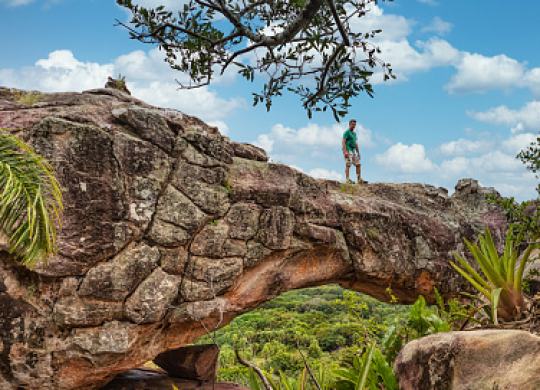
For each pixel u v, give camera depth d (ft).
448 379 9.00
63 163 26.58
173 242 29.45
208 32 10.94
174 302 29.68
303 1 9.50
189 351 37.58
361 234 38.83
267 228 33.78
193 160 31.32
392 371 11.09
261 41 10.00
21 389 25.39
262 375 8.82
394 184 49.73
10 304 25.08
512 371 7.95
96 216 27.07
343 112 10.23
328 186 41.65
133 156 28.86
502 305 14.96
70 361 26.11
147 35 10.78
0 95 30.71
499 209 51.03
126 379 36.37
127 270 27.53
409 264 41.93
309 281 37.06
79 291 26.23
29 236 16.66
